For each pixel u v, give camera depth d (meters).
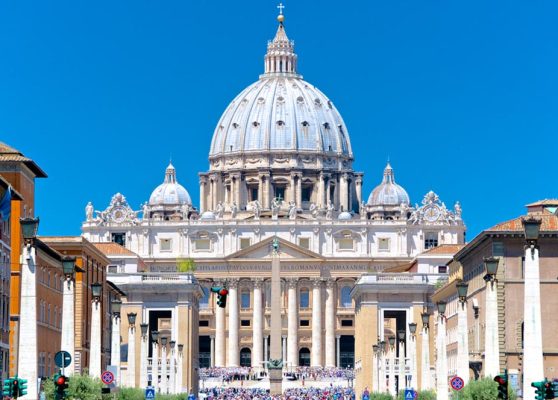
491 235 146.38
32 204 138.25
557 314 144.00
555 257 144.62
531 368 77.50
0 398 86.06
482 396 101.38
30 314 81.00
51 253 141.62
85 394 104.50
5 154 132.38
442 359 111.69
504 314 145.62
